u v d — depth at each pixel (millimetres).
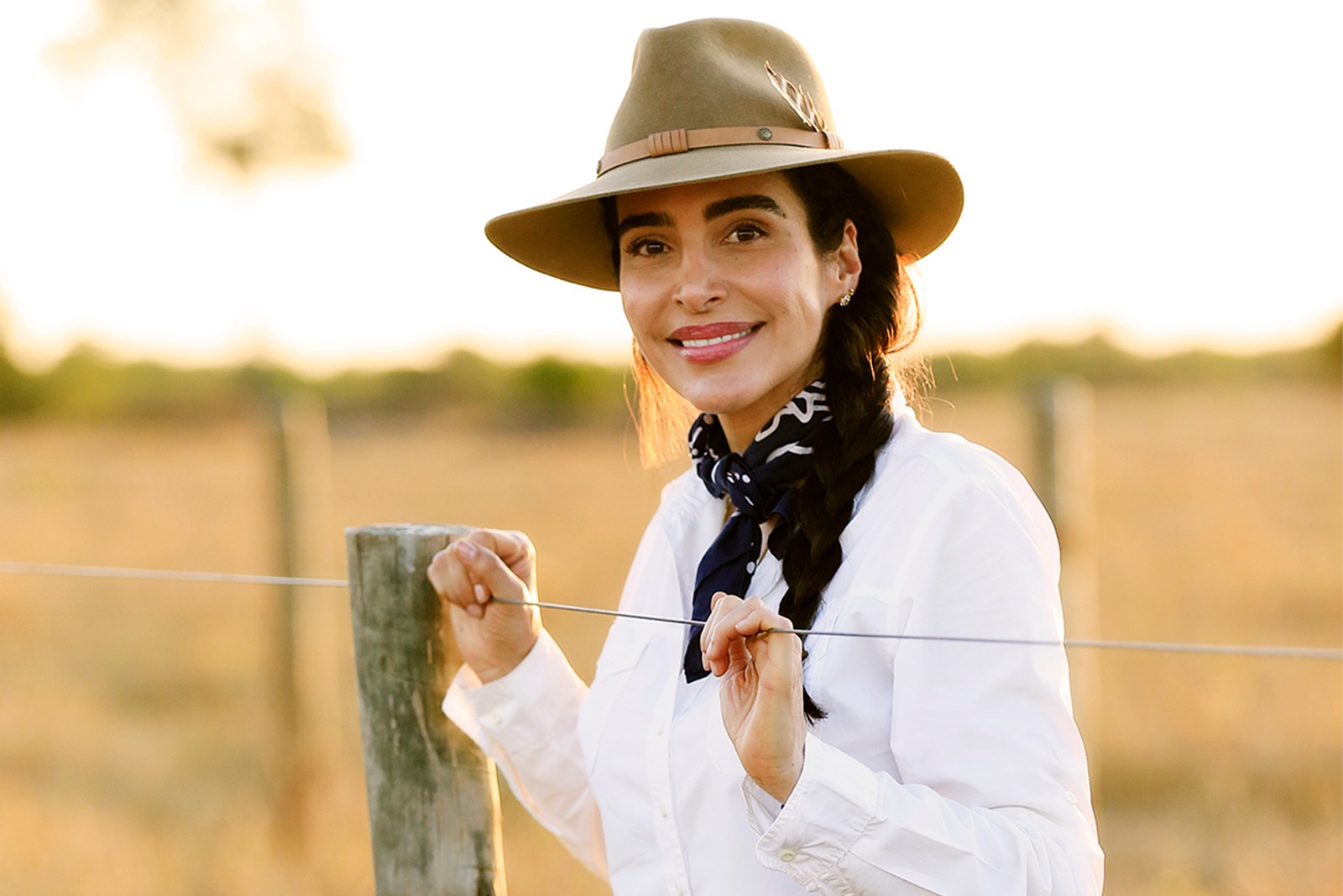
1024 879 1402
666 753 1737
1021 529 1588
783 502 1732
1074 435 4406
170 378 36531
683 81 1787
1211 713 5941
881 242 1883
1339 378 44906
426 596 2008
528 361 39031
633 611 1966
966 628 1535
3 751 6133
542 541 12430
